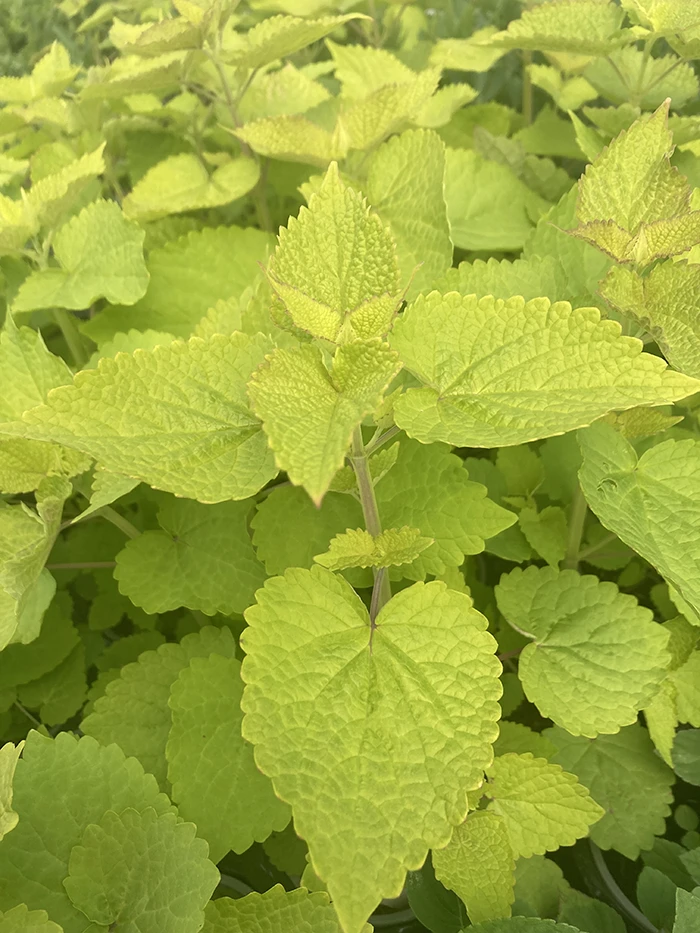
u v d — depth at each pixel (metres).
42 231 0.32
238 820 0.19
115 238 0.28
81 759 0.18
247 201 0.40
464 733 0.15
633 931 0.22
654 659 0.20
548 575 0.22
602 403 0.14
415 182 0.27
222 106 0.36
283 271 0.15
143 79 0.31
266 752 0.14
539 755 0.22
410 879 0.21
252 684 0.15
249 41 0.33
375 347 0.14
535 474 0.25
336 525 0.22
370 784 0.14
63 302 0.27
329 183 0.15
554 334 0.15
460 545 0.20
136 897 0.16
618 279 0.19
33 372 0.22
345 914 0.13
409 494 0.21
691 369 0.18
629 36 0.27
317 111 0.35
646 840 0.22
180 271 0.30
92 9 0.50
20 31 0.48
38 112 0.36
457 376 0.16
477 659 0.16
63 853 0.17
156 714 0.22
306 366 0.15
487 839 0.19
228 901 0.17
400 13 0.43
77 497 0.30
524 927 0.18
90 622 0.28
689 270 0.18
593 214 0.20
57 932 0.14
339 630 0.16
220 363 0.16
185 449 0.15
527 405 0.15
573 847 0.23
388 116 0.29
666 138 0.19
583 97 0.36
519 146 0.35
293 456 0.12
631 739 0.23
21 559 0.19
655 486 0.18
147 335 0.25
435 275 0.26
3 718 0.26
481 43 0.29
